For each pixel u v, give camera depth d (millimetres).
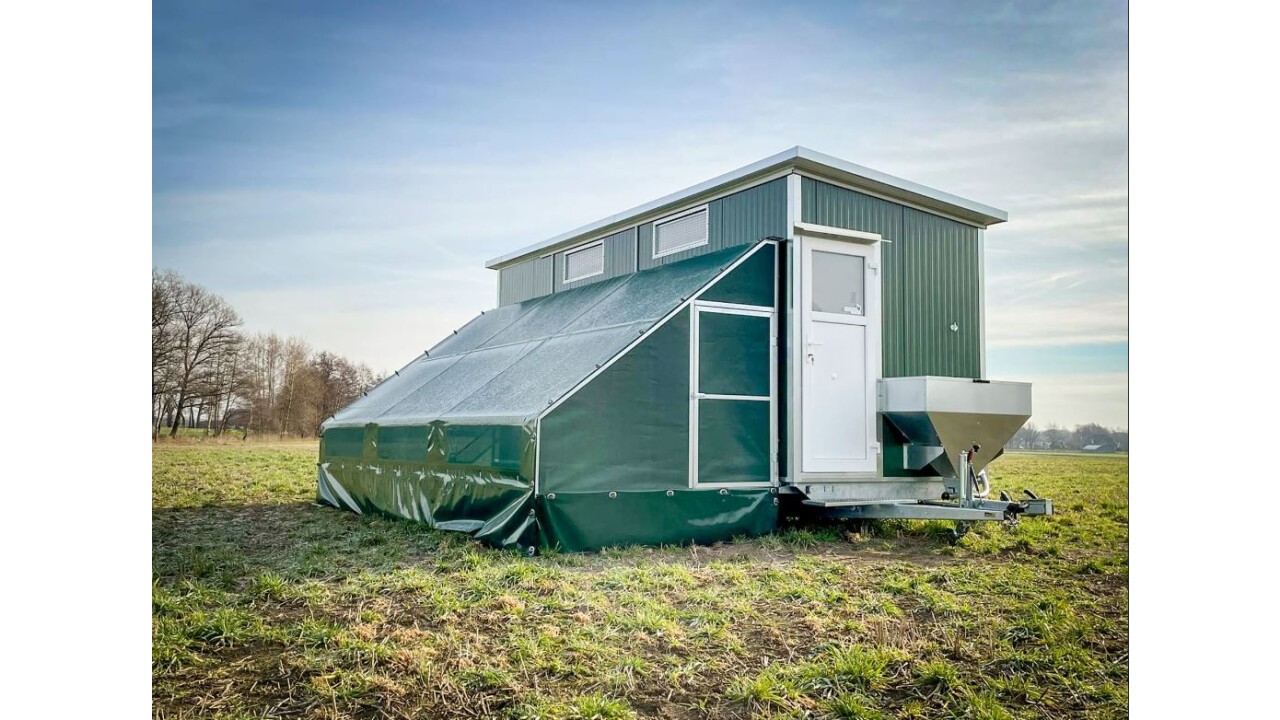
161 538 9438
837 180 9672
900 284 10148
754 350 9195
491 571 7191
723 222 10438
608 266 12867
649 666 5152
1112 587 7168
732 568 7461
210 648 5500
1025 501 8453
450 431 9438
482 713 4566
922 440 9492
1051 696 4902
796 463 9133
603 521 8133
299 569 7625
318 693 4777
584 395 8148
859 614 6211
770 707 4668
